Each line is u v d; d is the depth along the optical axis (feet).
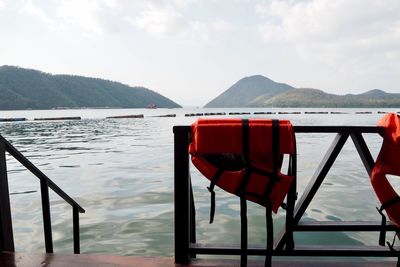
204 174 7.01
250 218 20.45
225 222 19.90
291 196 7.29
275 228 18.63
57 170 39.81
